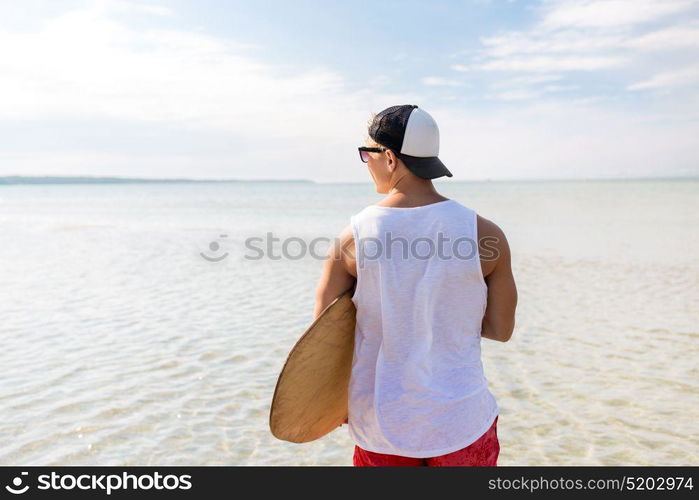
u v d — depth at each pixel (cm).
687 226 1898
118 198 7250
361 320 174
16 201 6322
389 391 168
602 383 486
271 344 604
